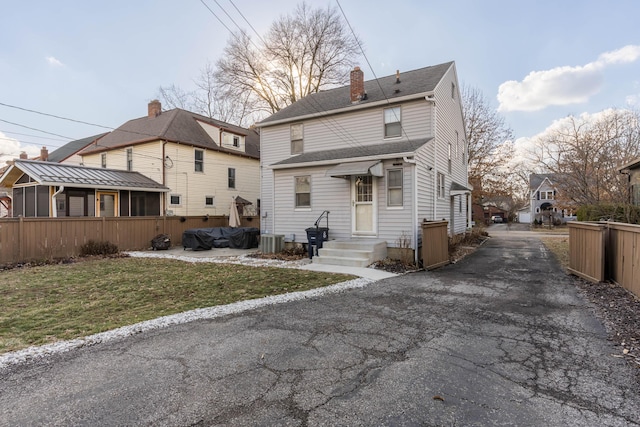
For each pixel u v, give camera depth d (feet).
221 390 9.12
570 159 42.27
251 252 43.16
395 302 18.56
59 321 15.37
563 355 11.39
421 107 38.40
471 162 85.35
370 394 8.91
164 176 58.85
